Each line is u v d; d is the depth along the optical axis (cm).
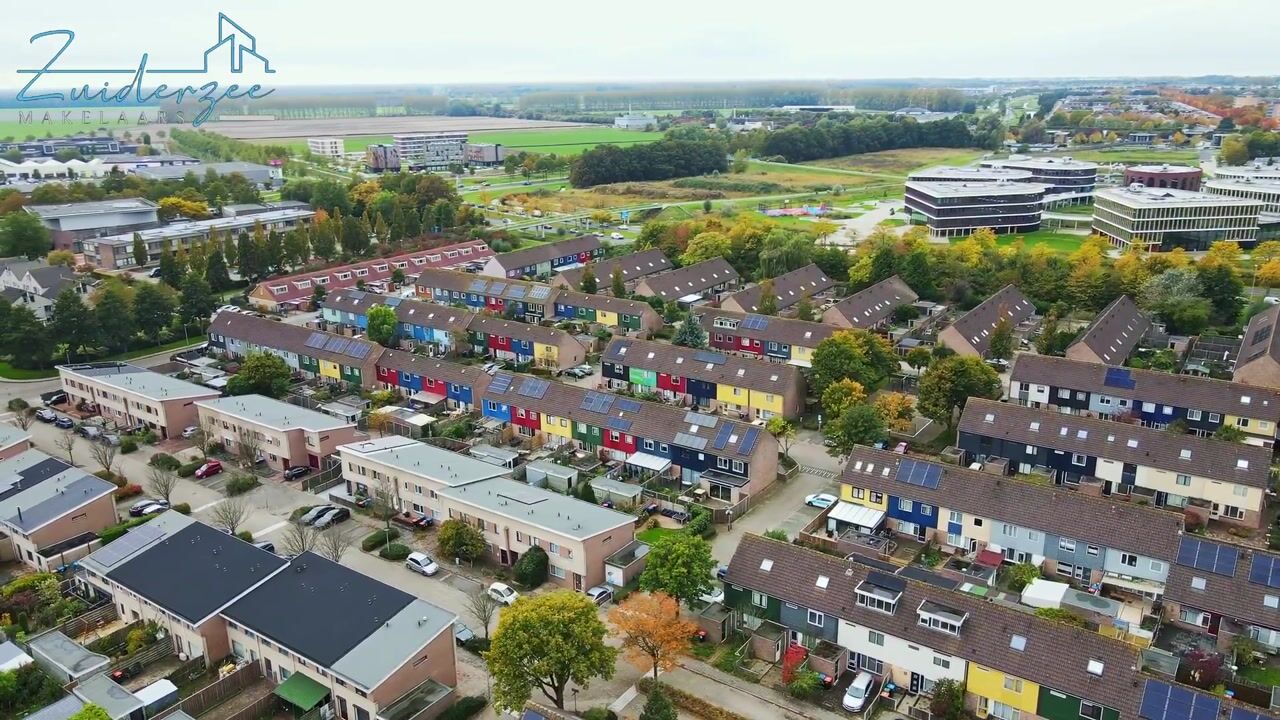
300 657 5750
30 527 7625
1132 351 12281
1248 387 9356
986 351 12362
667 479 9119
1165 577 6662
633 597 6191
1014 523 7250
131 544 7181
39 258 18750
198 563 6794
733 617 6625
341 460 9006
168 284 16325
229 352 13325
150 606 6544
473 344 13262
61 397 11681
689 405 11162
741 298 14750
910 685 5916
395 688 5528
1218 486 7938
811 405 10888
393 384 11619
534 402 10125
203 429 10262
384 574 7462
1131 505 6994
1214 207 19438
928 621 5831
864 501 8069
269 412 9919
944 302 15550
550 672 5381
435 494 8125
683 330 12800
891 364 11500
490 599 6712
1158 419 9744
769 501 8719
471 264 18988
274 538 8050
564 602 5684
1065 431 8762
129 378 11112
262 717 5775
